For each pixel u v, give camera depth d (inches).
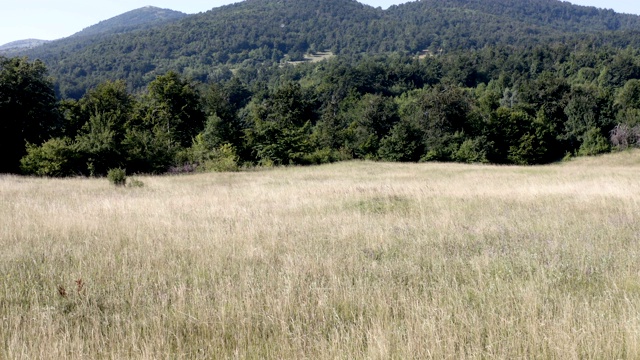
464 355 143.0
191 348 151.6
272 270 240.4
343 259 263.0
